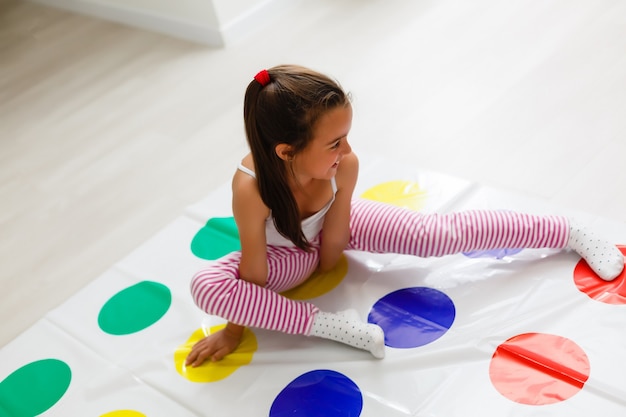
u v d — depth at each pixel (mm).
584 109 1848
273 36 2561
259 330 1407
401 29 2408
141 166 2033
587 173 1646
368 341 1281
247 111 1183
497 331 1286
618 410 1117
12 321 1585
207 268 1338
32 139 2283
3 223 1926
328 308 1422
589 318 1271
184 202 1849
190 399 1298
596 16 2219
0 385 1404
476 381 1214
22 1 3357
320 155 1179
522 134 1816
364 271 1494
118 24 2943
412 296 1407
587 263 1377
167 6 2689
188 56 2578
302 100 1124
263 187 1235
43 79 2641
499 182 1684
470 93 2016
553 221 1390
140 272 1610
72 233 1830
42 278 1699
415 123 1948
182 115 2232
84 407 1325
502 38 2229
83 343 1460
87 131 2262
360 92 2133
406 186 1691
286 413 1234
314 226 1389
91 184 2006
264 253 1314
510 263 1431
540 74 2021
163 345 1419
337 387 1261
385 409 1205
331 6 2664
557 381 1181
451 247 1401
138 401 1315
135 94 2410
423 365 1264
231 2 2541
